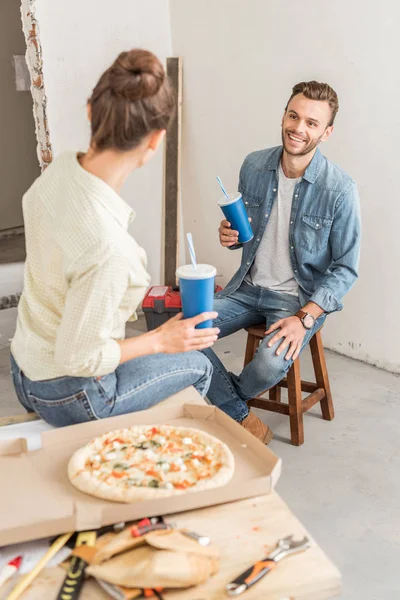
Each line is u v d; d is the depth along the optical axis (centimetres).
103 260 142
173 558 115
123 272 144
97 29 370
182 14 386
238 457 148
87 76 373
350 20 303
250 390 254
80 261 142
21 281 435
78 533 128
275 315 267
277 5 333
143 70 138
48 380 165
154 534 122
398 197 306
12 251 530
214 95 383
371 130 309
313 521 226
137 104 138
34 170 598
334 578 117
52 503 134
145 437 152
